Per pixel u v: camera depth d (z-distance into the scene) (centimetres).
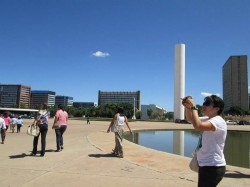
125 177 811
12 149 1345
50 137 2030
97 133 2494
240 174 857
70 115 15400
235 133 4400
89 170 895
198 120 379
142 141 2708
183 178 803
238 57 16612
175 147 2272
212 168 391
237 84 16562
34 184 727
